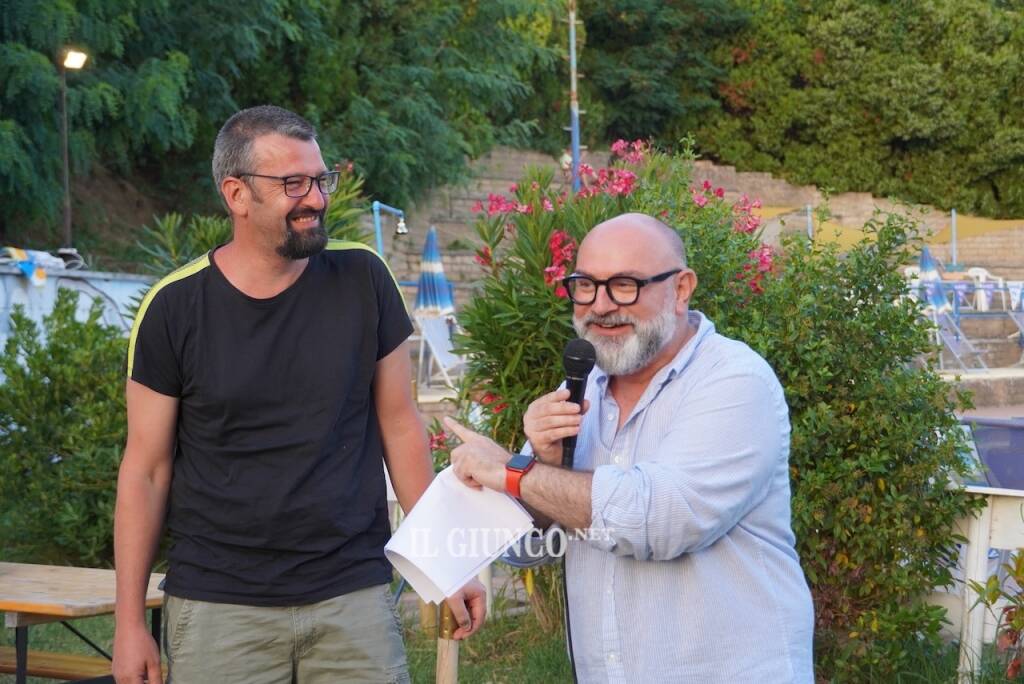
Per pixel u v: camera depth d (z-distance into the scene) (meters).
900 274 4.26
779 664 2.13
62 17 11.09
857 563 3.93
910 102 23.89
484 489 2.27
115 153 14.35
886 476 3.96
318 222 2.49
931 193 24.50
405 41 17.48
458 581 2.25
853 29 24.23
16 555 5.86
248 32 13.96
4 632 4.93
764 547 2.19
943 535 3.97
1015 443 4.22
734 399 2.14
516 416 4.36
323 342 2.53
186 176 16.05
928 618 3.92
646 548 2.08
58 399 5.96
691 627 2.13
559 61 22.36
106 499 5.83
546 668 4.34
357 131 15.95
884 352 4.10
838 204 24.62
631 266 2.16
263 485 2.48
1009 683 3.78
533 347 4.35
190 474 2.53
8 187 11.88
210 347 2.49
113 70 12.87
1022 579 3.73
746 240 4.43
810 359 3.98
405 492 2.76
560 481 2.13
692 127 25.05
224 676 2.47
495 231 4.54
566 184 4.98
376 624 2.55
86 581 3.35
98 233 14.61
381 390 2.71
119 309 10.18
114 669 2.47
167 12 13.43
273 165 2.42
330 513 2.50
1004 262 22.52
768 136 24.91
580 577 2.29
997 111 24.25
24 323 6.23
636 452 2.24
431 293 12.72
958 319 16.02
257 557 2.48
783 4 24.88
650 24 24.78
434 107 17.03
